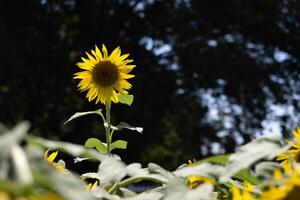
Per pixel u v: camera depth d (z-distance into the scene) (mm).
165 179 1593
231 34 24062
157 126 21828
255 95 23344
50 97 21125
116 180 1326
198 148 23797
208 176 1355
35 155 968
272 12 23969
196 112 23062
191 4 22938
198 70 21781
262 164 1343
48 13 21984
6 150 858
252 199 1286
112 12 22594
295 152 1608
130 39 22516
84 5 22391
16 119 19750
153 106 21531
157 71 21453
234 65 22188
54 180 955
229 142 24219
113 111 21438
